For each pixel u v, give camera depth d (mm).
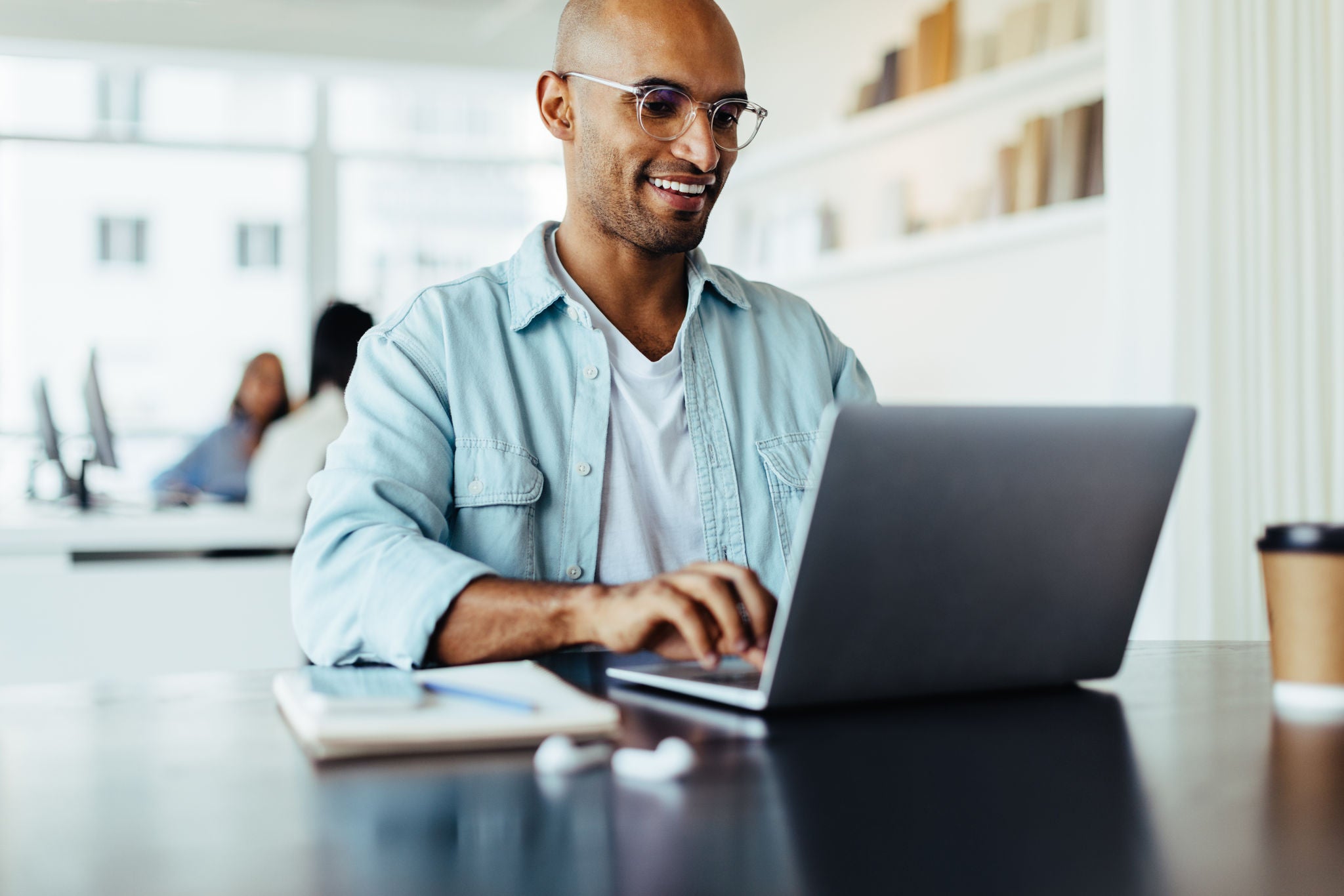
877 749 752
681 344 1552
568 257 1563
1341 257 2357
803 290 5234
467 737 748
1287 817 610
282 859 544
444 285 1498
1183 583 2336
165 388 6703
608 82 1439
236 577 3393
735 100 1459
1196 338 2334
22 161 6500
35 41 5367
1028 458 856
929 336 4480
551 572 1425
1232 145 2338
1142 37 2395
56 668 3270
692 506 1528
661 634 965
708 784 669
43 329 6594
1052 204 3697
